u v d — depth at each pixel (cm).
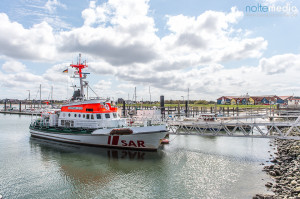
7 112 8788
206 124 2461
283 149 2300
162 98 4166
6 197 1235
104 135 2208
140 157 2028
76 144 2477
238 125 2273
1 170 1667
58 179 1498
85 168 1723
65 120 2612
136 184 1424
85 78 2719
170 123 2681
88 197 1241
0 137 3106
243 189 1334
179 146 2541
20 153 2162
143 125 2389
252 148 2456
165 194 1277
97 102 2366
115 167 1748
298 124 2005
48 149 2316
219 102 10419
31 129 3028
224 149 2391
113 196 1252
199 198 1225
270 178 1510
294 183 1323
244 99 9281
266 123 2164
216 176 1559
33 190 1324
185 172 1644
